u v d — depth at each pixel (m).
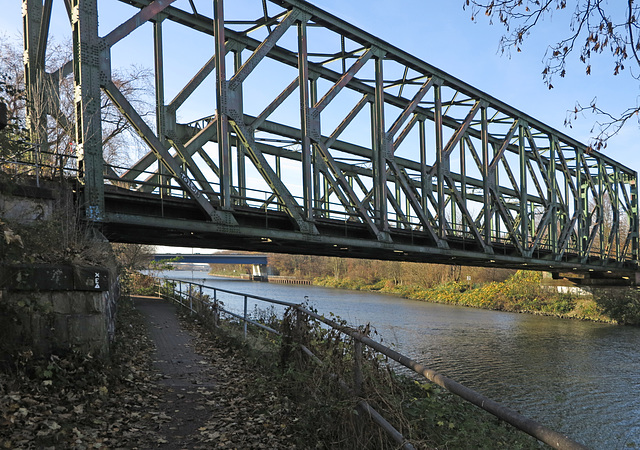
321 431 4.60
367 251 21.83
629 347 25.72
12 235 5.61
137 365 7.77
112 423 5.13
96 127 11.98
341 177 18.16
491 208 27.98
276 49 19.72
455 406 5.48
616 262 43.97
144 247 30.17
